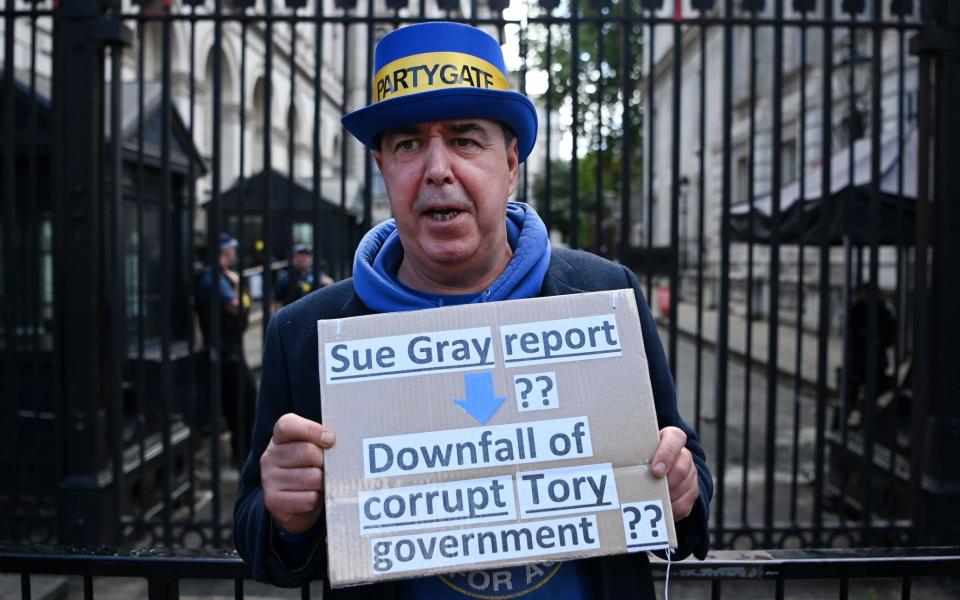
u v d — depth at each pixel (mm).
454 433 1209
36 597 3318
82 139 3805
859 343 5984
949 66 3830
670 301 3777
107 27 3734
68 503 3758
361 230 3785
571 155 3740
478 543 1170
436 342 1246
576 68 3744
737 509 5000
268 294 3795
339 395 1219
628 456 1215
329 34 14562
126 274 5094
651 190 3670
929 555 1647
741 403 8898
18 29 6984
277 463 1195
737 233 5699
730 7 3781
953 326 3834
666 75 24234
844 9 3869
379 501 1175
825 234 3836
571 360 1245
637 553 1306
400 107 1254
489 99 1269
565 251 1499
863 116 9539
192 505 3885
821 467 3873
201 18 3773
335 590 1309
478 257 1347
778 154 3838
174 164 5562
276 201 7723
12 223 3824
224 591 3674
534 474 1199
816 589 3650
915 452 3957
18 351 4508
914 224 4535
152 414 5023
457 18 3740
